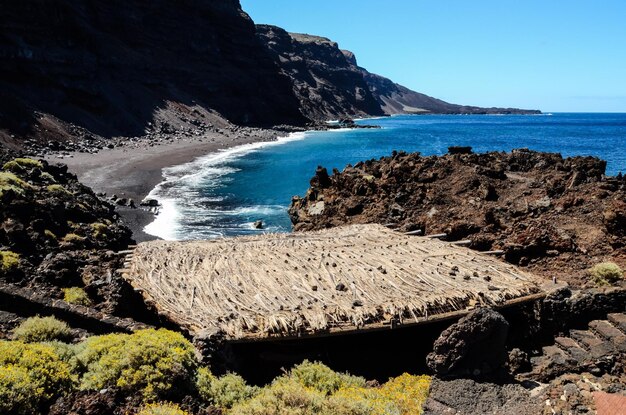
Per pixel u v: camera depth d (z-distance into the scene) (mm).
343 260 15703
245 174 57562
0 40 76000
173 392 8742
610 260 17484
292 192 47312
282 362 12312
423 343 13203
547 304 13539
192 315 12125
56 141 63188
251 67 168625
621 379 11195
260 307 12453
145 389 8414
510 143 104812
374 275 14312
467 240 19844
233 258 15852
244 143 100062
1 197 18734
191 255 16219
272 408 8578
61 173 30406
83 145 68125
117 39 118938
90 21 111375
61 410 7742
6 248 16578
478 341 10906
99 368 8805
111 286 15398
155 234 30344
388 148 93250
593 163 28234
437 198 27438
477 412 9922
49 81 80312
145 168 56562
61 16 90812
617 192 22594
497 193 27250
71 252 18312
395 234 19234
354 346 13094
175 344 9586
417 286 13609
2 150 30328
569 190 24562
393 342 13336
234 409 8656
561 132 152875
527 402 10250
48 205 20656
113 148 71750
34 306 12492
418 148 92750
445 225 22266
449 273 14461
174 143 86438
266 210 39188
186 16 146125
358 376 12008
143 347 9000
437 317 12305
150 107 106188
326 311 12188
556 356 12070
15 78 75812
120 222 30141
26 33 80625
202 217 35969
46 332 10852
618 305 13664
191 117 116000
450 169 29969
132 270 14805
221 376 10211
